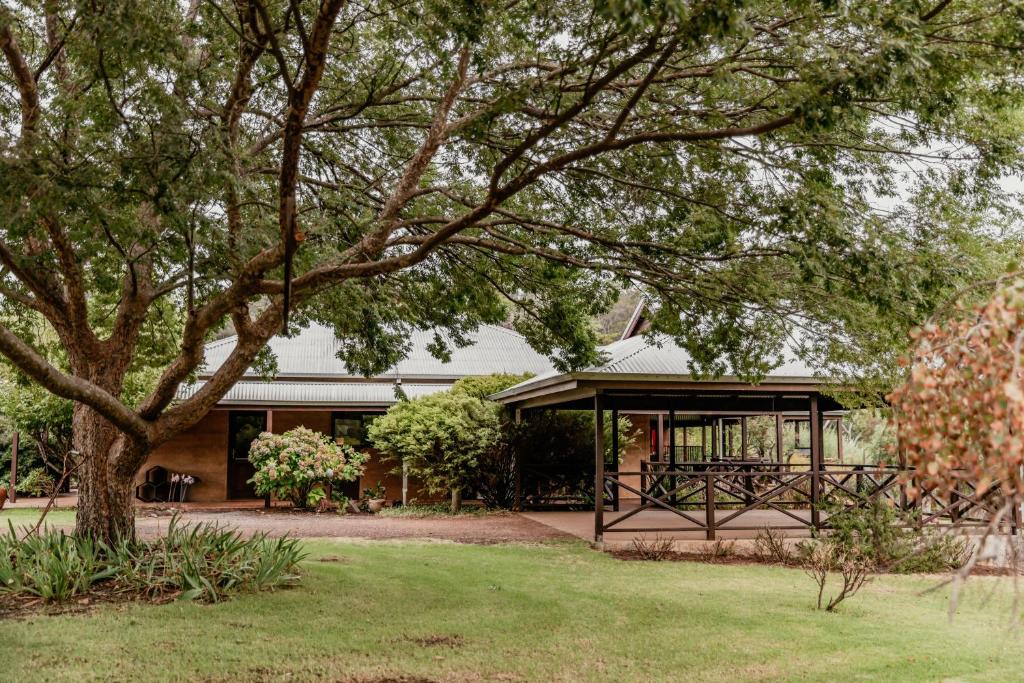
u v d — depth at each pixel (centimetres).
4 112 766
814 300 865
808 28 612
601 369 1378
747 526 1641
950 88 627
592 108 917
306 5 847
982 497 324
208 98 789
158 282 1112
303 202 1118
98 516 977
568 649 739
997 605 945
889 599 982
